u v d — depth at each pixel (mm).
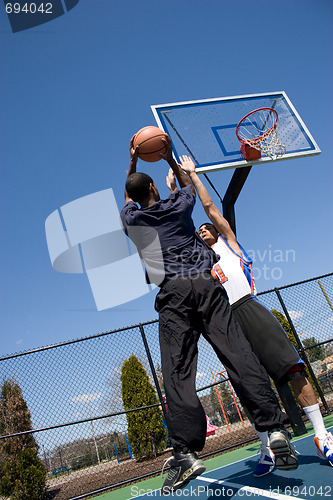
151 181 2051
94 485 6387
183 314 1706
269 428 1663
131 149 2432
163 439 10469
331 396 8359
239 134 4578
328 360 7016
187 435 1532
